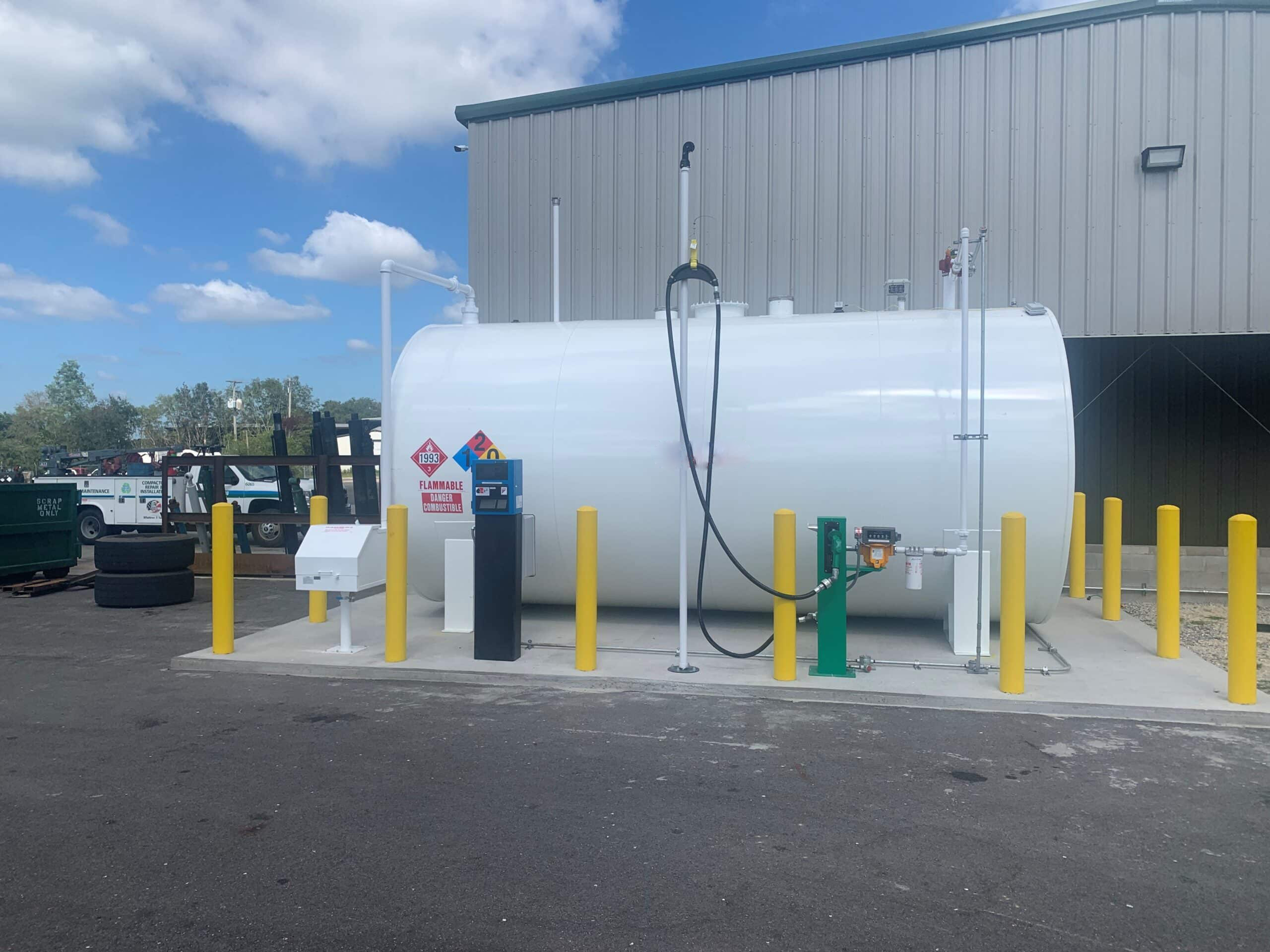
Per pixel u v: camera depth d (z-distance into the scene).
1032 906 3.32
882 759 4.88
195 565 12.72
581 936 3.12
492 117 12.45
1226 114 10.08
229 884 3.52
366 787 4.51
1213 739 5.22
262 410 98.69
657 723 5.53
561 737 5.28
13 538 11.34
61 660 7.43
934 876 3.55
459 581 7.92
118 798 4.41
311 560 7.04
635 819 4.11
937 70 10.86
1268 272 10.02
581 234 12.14
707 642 7.15
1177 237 10.23
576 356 7.86
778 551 6.11
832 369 7.24
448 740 5.24
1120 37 10.30
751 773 4.69
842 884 3.49
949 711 5.77
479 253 12.55
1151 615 9.21
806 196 11.29
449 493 7.91
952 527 6.95
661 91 11.77
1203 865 3.64
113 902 3.38
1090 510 11.64
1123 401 11.54
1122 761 4.86
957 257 7.20
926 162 10.91
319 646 7.50
